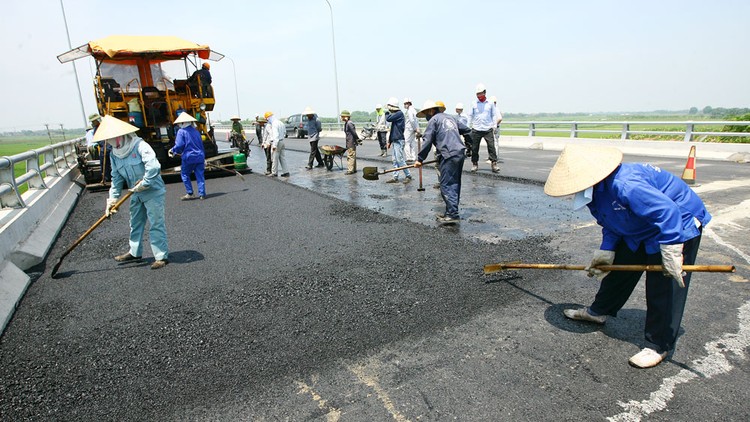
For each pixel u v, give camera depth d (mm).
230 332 3355
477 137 10609
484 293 3838
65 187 9406
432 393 2529
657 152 13977
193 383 2744
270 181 10891
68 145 12508
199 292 4148
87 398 2656
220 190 9812
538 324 3268
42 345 3311
